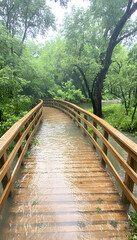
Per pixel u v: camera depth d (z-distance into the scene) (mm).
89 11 10461
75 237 1587
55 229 1668
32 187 2357
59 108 11570
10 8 13062
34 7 13461
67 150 3844
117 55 14531
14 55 12984
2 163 1818
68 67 11766
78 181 2521
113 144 5020
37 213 1872
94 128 3600
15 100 5059
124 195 2004
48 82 17094
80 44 11078
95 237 1587
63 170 2861
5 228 1686
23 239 1573
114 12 9523
